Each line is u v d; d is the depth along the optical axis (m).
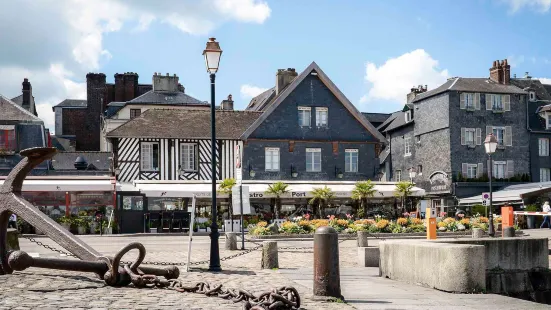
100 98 54.72
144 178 34.69
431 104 47.16
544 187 40.00
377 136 38.94
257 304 6.47
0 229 8.95
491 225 22.00
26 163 8.75
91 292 7.73
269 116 37.50
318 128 38.28
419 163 48.56
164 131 35.34
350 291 8.84
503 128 46.22
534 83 53.34
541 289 10.66
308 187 34.38
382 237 25.17
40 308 6.52
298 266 13.09
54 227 8.50
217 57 12.54
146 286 8.25
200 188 31.89
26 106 49.66
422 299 8.05
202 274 11.08
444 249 8.81
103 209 30.95
